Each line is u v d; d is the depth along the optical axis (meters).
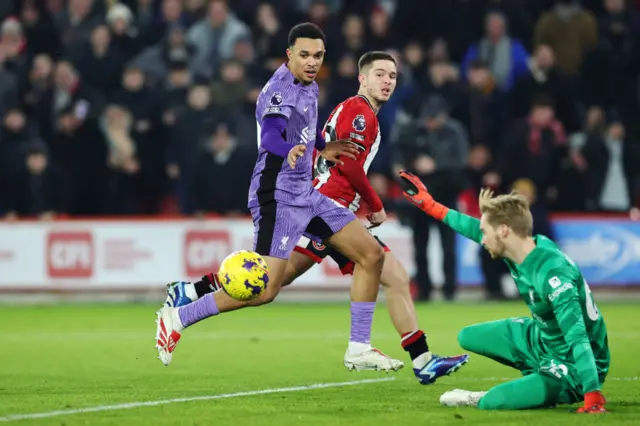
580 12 72.62
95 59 71.56
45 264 67.19
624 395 27.19
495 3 75.75
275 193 28.23
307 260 30.61
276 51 72.44
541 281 23.25
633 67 73.12
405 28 75.56
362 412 24.16
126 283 67.06
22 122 67.88
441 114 62.34
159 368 34.69
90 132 67.69
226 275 27.11
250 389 29.05
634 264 67.38
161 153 67.81
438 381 30.98
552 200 66.88
